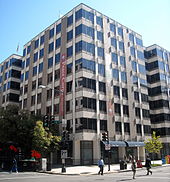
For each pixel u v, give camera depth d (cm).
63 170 2414
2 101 5909
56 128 3644
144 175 1939
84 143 3550
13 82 5753
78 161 3453
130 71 4656
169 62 5922
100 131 3659
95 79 3859
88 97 3653
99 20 4331
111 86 4103
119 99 4209
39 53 4988
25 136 3125
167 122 5159
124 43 4738
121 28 4800
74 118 3622
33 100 4781
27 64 5369
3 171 2619
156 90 5447
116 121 4019
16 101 5678
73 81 3819
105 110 3859
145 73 5081
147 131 4619
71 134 3603
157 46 5694
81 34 3909
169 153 5144
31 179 1706
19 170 2778
